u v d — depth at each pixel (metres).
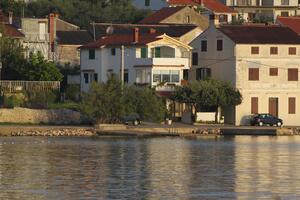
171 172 160.75
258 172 162.50
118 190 141.38
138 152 191.25
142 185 146.12
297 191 142.88
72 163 171.25
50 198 134.88
